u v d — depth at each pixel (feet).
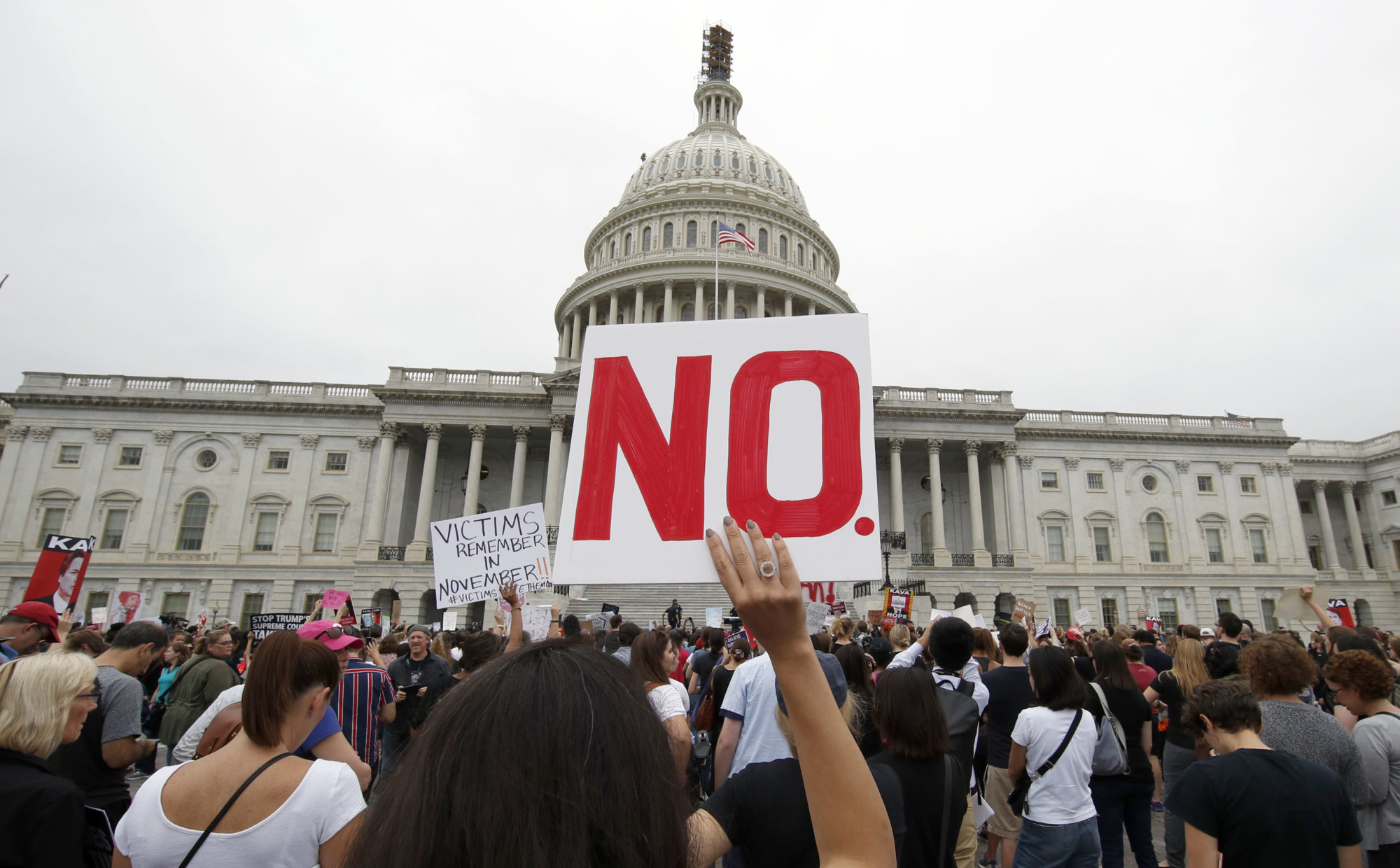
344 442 174.70
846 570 9.18
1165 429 185.06
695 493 9.92
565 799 4.73
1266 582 177.37
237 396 174.09
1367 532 202.49
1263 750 14.47
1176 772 25.39
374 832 5.16
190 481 169.78
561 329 259.19
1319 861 13.38
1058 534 177.17
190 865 10.76
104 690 19.31
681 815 5.38
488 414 169.58
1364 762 17.69
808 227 255.50
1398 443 198.08
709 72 315.58
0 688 13.25
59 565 40.34
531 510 33.27
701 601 139.03
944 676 23.71
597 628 50.42
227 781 11.46
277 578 163.63
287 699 12.37
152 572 162.50
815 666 6.59
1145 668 34.12
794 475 9.77
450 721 5.29
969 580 164.45
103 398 171.22
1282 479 185.37
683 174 263.08
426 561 157.17
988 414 174.81
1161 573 175.22
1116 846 23.63
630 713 5.42
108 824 13.89
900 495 170.50
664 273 220.64
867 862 6.18
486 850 4.55
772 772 11.69
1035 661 20.99
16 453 167.73
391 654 40.55
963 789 15.01
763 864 11.12
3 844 12.48
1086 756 20.08
